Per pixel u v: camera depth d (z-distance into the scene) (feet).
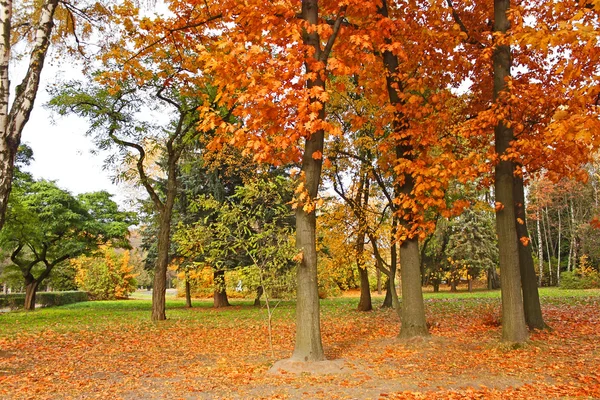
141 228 94.22
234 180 73.92
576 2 23.20
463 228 109.40
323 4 26.94
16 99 26.73
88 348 32.22
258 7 22.52
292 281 27.89
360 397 18.54
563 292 86.53
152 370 24.70
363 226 43.78
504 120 27.25
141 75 45.19
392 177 43.29
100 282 121.70
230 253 59.62
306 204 23.63
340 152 43.37
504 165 29.09
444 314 49.16
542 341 28.66
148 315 59.57
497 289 122.62
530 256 34.35
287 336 37.86
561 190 107.34
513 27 26.63
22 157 84.17
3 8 25.84
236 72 22.21
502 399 17.69
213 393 19.65
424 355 26.86
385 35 25.84
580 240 115.14
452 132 29.96
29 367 25.55
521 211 34.47
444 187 28.71
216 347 32.73
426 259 115.24
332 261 52.80
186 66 42.60
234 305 79.87
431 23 31.76
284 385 20.67
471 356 26.07
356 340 33.55
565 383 19.94
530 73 34.71
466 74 36.91
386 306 61.16
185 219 74.18
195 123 55.01
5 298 86.84
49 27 28.17
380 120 32.89
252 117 22.67
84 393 19.89
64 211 79.71
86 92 50.67
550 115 29.99
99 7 36.47
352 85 41.09
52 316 59.21
